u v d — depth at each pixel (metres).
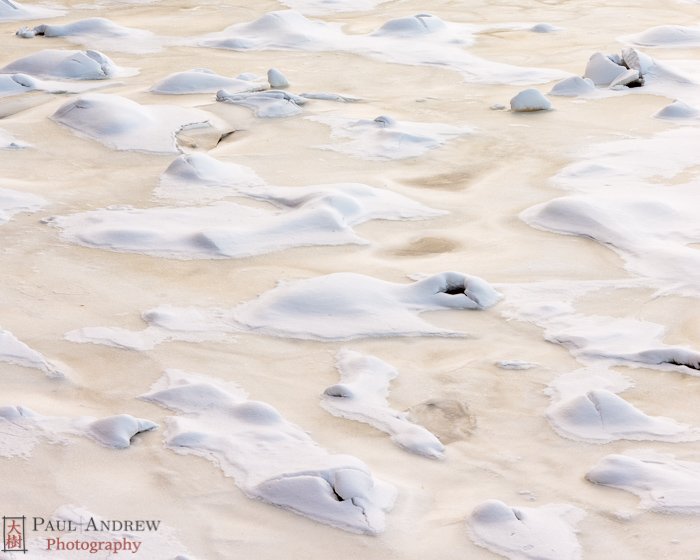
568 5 22.98
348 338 7.36
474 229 9.80
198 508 5.17
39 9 21.92
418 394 6.62
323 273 8.57
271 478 5.32
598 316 7.80
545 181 11.20
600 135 12.99
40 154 11.86
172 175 11.02
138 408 6.23
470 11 22.23
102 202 10.22
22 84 15.16
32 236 9.23
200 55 17.70
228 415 6.11
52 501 5.15
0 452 5.55
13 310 7.66
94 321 7.50
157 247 8.99
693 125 13.40
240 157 11.91
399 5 22.91
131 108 13.05
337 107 14.29
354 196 10.41
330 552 4.88
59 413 6.09
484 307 7.95
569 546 4.96
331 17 21.45
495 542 4.98
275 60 17.39
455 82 16.03
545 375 6.90
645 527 5.16
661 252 8.88
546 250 9.17
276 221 9.52
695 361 6.93
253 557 4.81
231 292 8.12
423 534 5.07
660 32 18.98
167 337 7.27
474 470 5.76
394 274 8.60
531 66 17.11
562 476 5.70
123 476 5.44
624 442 6.05
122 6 22.45
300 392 6.56
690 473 5.64
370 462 5.75
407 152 12.27
